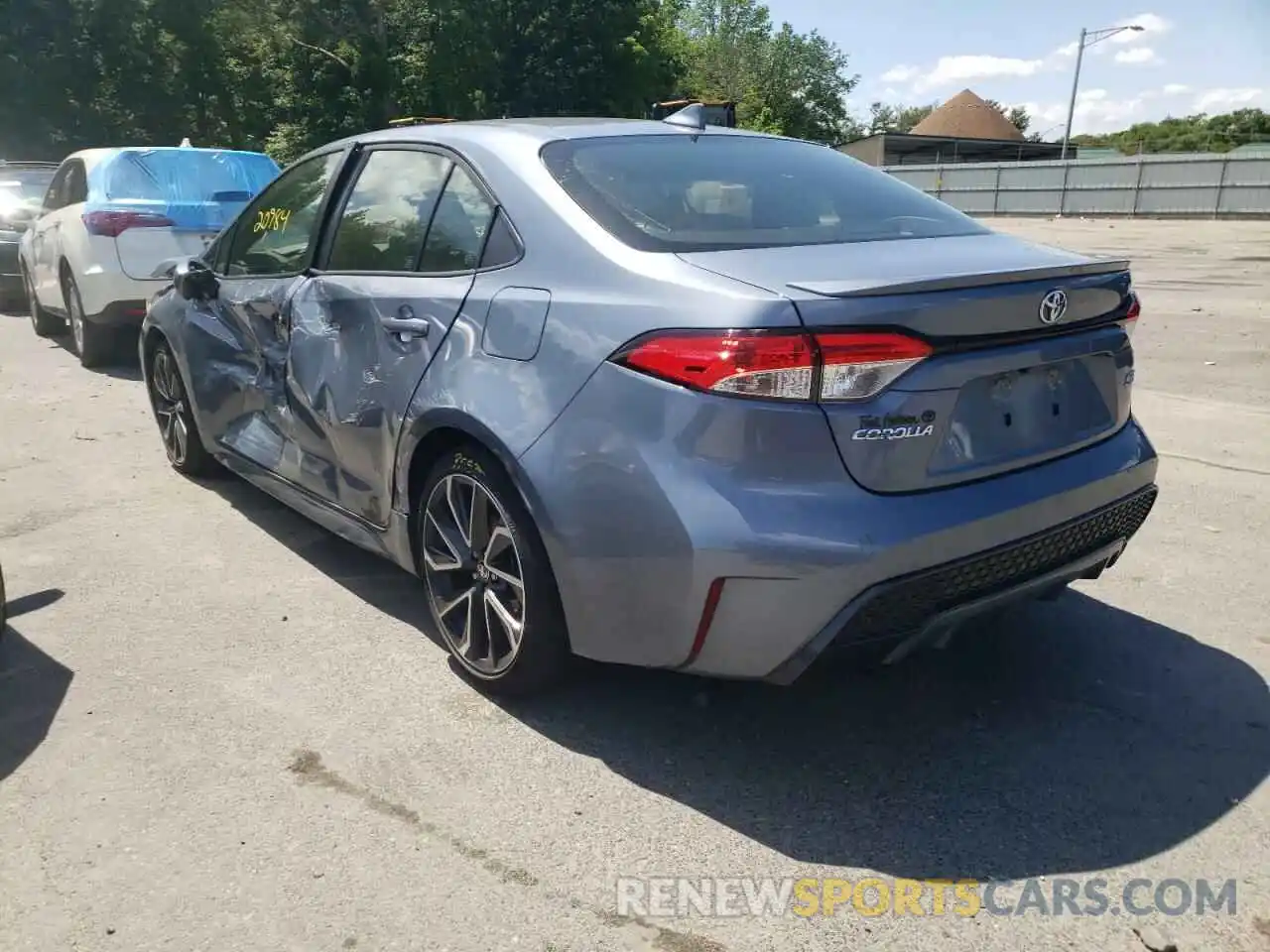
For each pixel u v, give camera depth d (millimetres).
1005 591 2854
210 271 4941
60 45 36188
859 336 2541
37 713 3268
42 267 9320
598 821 2744
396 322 3479
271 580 4301
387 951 2301
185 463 5562
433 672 3529
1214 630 3818
